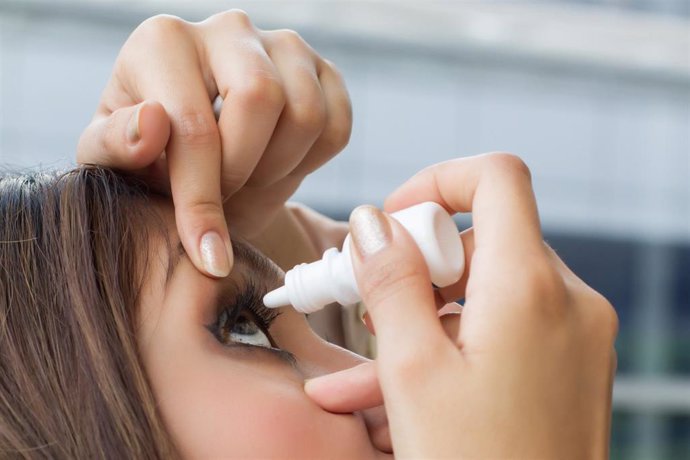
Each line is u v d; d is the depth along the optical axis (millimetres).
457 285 589
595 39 3680
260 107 611
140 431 544
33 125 3580
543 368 469
